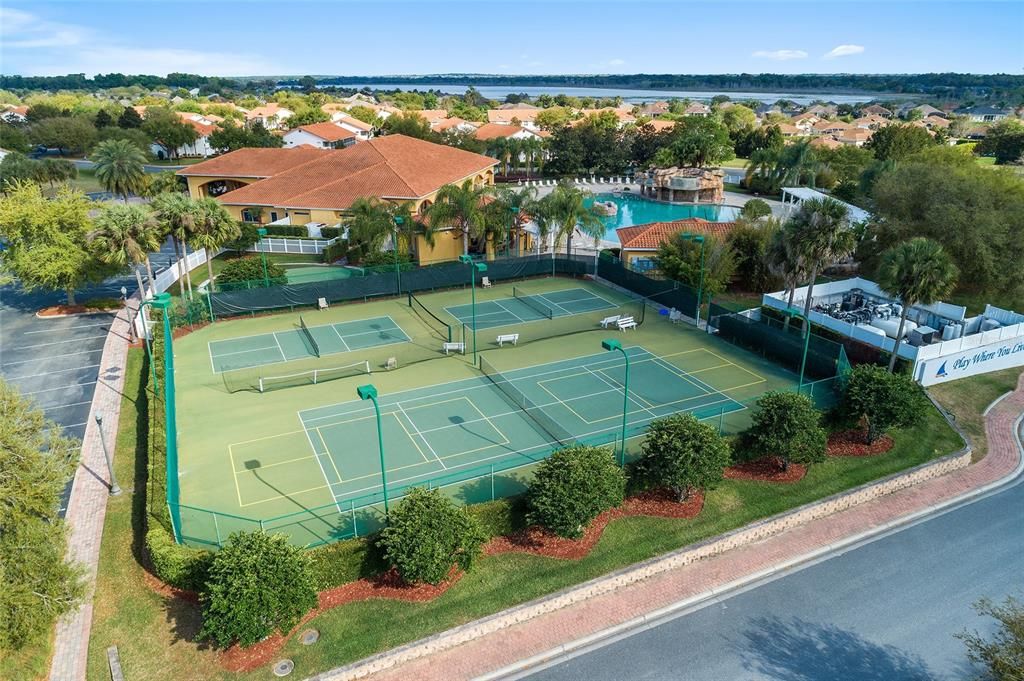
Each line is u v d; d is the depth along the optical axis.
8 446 16.72
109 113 138.25
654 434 23.83
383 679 17.58
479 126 141.38
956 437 29.14
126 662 17.62
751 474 26.06
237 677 17.14
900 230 46.28
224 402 32.69
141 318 40.31
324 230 60.09
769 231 48.50
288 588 17.38
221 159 76.69
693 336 41.34
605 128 123.81
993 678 16.28
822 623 19.62
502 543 22.09
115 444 28.81
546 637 19.05
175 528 21.17
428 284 50.91
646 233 54.69
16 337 41.12
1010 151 112.31
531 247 62.59
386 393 33.56
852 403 27.72
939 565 22.12
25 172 82.81
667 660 18.33
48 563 16.50
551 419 30.47
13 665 16.44
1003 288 43.34
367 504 23.92
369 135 143.12
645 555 21.69
